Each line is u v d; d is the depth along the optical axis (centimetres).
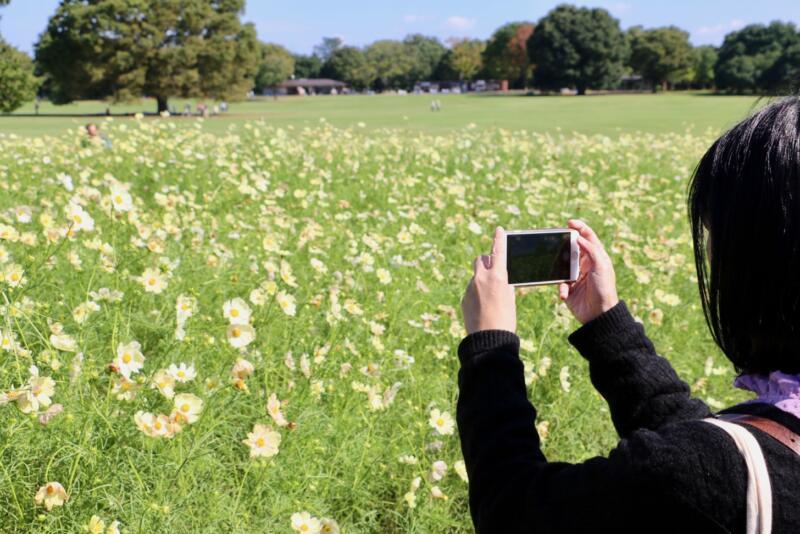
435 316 374
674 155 1232
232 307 283
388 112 4612
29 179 707
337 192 803
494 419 94
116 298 297
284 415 279
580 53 9281
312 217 658
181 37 5603
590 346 111
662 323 467
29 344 277
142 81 5409
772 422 77
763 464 73
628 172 1051
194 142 966
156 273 316
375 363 338
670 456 75
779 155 78
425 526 261
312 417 290
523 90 13038
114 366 227
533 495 85
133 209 424
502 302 105
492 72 13175
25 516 220
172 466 245
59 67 5412
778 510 71
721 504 73
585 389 357
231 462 267
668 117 3606
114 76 5488
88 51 5291
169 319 346
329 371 327
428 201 732
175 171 781
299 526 218
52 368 257
